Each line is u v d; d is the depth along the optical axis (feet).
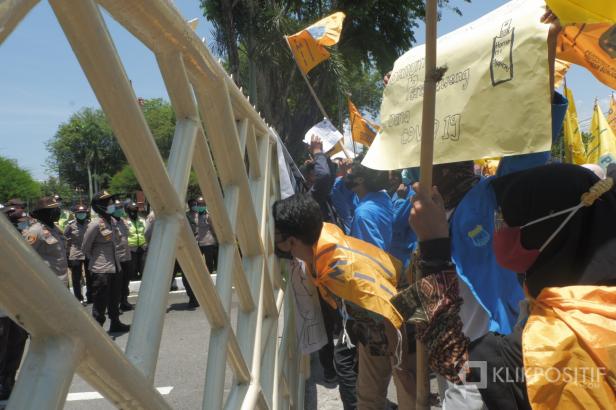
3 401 15.06
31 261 1.82
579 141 14.24
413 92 5.88
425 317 4.19
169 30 3.30
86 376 2.31
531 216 3.86
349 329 8.20
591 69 5.91
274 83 45.24
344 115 54.29
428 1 4.07
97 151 161.58
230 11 38.78
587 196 3.66
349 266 6.99
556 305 3.44
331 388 13.11
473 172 6.59
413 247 9.54
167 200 3.28
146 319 3.03
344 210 15.67
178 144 3.79
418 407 4.80
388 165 5.98
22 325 1.93
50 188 153.28
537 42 4.54
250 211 5.92
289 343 10.16
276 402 7.26
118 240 26.71
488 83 4.89
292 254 8.26
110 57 2.54
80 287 28.63
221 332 4.61
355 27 51.13
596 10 3.64
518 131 4.57
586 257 3.66
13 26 1.84
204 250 32.94
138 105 2.86
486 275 5.29
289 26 40.27
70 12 2.30
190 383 15.94
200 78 4.30
